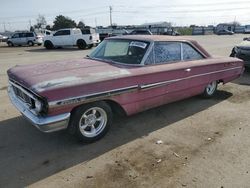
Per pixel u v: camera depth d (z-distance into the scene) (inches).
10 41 1188.5
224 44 971.9
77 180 125.9
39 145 157.9
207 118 202.4
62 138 166.6
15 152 150.1
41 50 882.1
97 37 958.4
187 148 156.6
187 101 240.1
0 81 325.7
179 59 201.5
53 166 137.1
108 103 166.6
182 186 122.1
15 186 121.8
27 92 144.3
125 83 160.1
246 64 349.1
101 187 121.0
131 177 128.3
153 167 136.7
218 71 231.6
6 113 208.1
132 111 172.7
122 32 1534.2
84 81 143.7
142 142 163.2
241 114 211.6
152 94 178.7
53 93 132.6
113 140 165.0
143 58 177.8
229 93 270.4
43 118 136.0
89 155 147.6
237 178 128.6
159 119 198.7
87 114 155.6
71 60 191.9
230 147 158.1
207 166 138.1
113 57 189.9
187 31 2436.0
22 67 173.8
